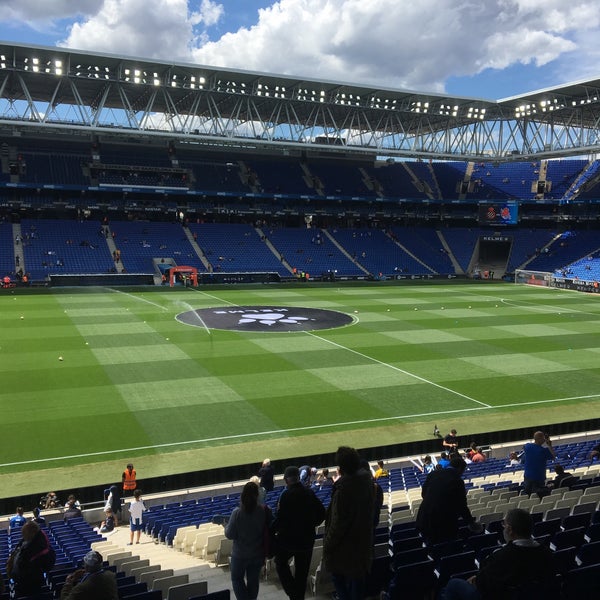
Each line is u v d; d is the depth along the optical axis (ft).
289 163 359.25
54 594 32.91
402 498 63.82
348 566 24.95
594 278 285.02
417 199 348.38
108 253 284.82
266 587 35.68
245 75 257.75
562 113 307.17
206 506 67.36
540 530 36.70
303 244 330.13
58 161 304.30
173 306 208.95
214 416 100.42
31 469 80.43
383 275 318.65
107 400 106.73
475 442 93.25
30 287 251.60
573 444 88.79
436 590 30.01
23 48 225.76
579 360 140.77
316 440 91.97
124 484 73.92
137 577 36.88
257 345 149.89
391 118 321.52
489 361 138.62
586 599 26.45
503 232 360.48
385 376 125.08
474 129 329.31
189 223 325.62
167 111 306.14
